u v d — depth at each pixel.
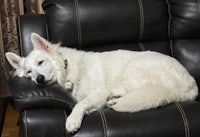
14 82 2.01
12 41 3.18
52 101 1.78
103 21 2.45
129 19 2.48
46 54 2.22
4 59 3.20
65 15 2.40
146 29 2.52
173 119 1.81
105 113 1.85
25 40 2.41
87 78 2.27
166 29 2.60
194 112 1.85
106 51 2.51
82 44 2.48
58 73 2.21
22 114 1.76
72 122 1.74
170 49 2.61
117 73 2.38
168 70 2.19
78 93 2.23
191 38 2.62
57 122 1.76
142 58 2.29
